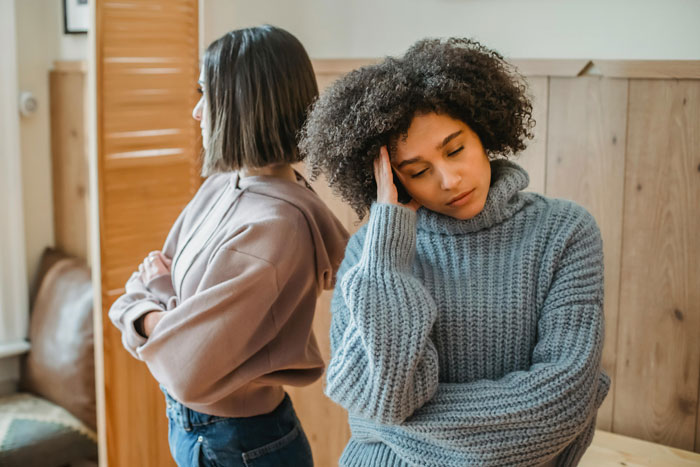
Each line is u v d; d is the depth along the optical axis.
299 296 1.35
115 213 1.97
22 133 2.88
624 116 1.65
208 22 2.35
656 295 1.67
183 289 1.39
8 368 2.88
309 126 1.03
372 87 0.95
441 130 0.93
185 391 1.29
